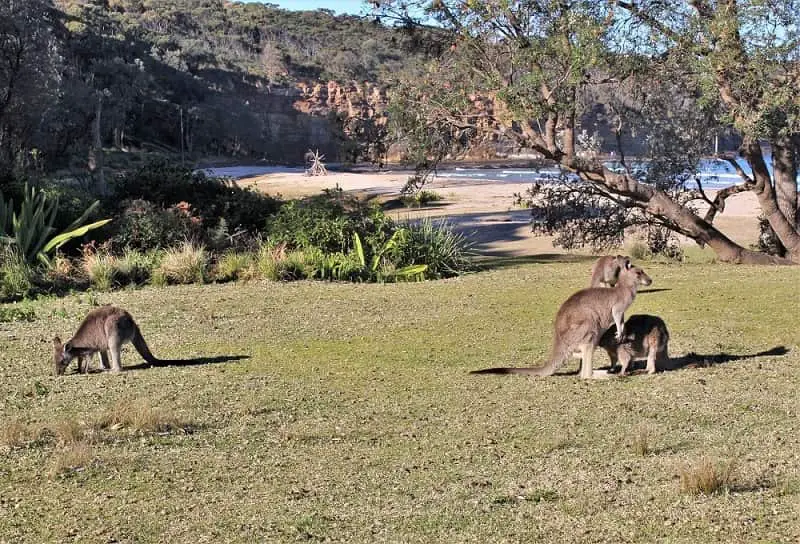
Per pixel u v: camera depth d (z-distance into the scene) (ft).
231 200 82.64
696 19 67.26
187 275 66.64
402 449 28.14
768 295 51.93
